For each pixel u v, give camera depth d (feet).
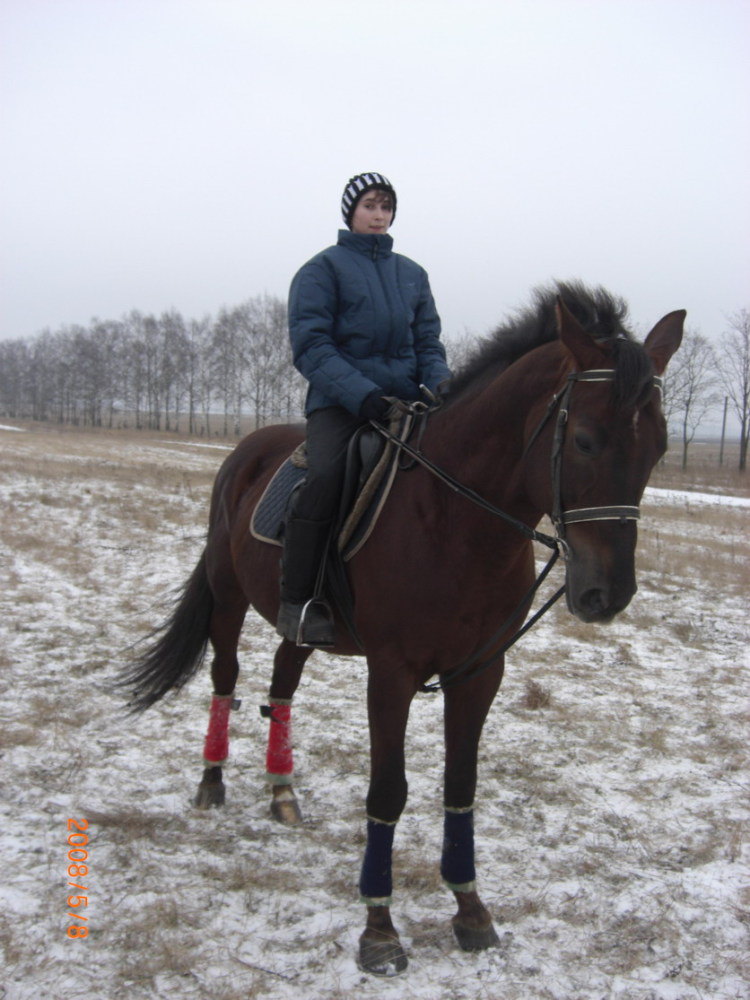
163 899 10.27
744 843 12.12
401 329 10.95
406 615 9.34
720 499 82.64
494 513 8.86
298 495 10.67
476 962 9.48
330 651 11.83
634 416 7.56
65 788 13.05
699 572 33.17
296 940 9.71
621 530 7.54
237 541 12.70
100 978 8.86
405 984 9.05
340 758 14.80
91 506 39.60
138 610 23.24
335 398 10.23
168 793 13.28
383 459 10.07
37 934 9.48
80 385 269.23
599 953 9.66
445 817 10.09
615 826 12.60
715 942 9.88
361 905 10.46
